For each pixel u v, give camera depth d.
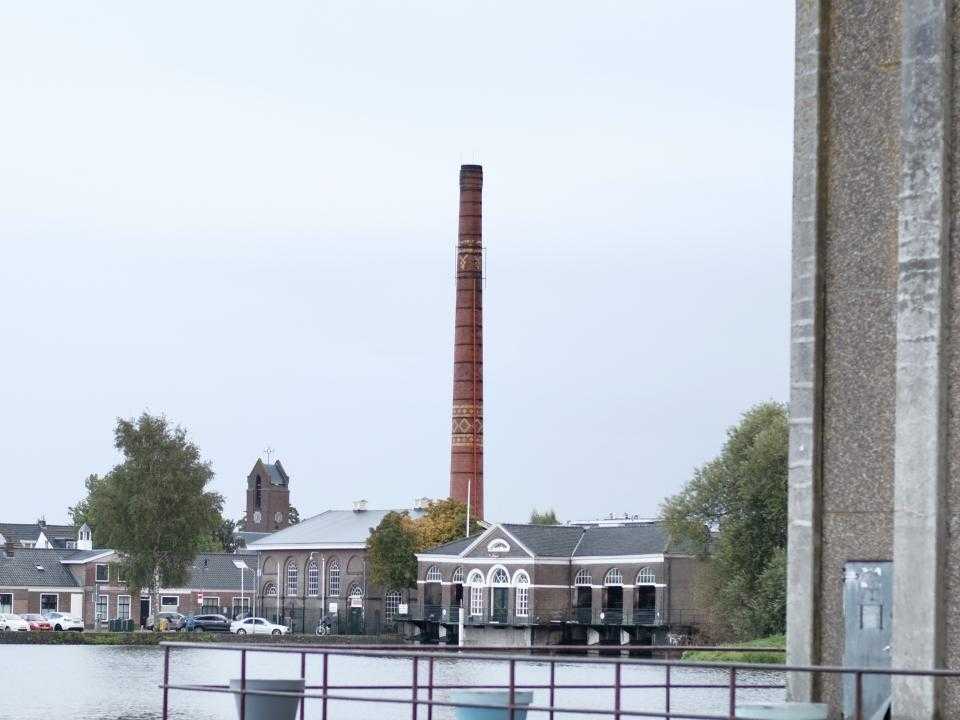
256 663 126.88
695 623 166.38
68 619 197.62
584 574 179.75
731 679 22.50
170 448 176.38
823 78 27.41
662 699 68.75
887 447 26.12
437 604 191.50
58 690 88.38
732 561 129.88
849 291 26.86
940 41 25.19
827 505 26.86
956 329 24.92
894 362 26.14
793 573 27.12
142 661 126.88
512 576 181.88
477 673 109.06
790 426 27.41
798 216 27.55
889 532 25.98
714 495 134.50
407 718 54.25
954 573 24.62
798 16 27.81
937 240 25.02
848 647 26.28
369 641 185.75
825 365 27.08
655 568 170.38
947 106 25.12
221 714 68.06
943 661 24.61
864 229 26.73
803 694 26.75
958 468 24.70
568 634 179.75
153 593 176.88
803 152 27.56
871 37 26.89
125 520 176.25
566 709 23.28
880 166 26.61
